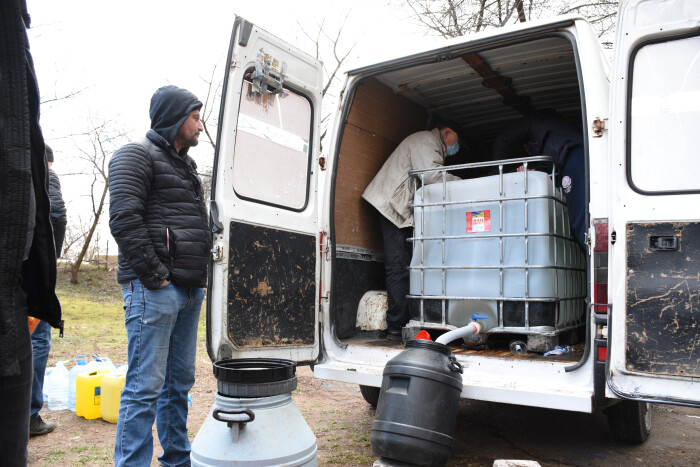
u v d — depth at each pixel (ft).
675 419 13.12
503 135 13.21
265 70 9.82
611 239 7.95
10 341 3.87
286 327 10.19
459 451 10.55
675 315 7.41
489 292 10.33
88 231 72.33
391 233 12.60
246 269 9.41
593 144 8.57
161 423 8.63
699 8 7.64
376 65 11.50
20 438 4.14
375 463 8.00
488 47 10.33
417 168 12.38
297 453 6.57
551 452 10.57
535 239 9.97
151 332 7.84
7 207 3.92
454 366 8.41
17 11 4.00
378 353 10.68
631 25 8.05
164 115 8.36
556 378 8.79
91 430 11.34
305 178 11.14
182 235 8.23
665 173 7.74
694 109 7.66
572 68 12.77
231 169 9.24
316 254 11.16
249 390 6.58
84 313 36.09
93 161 69.15
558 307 10.32
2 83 3.96
